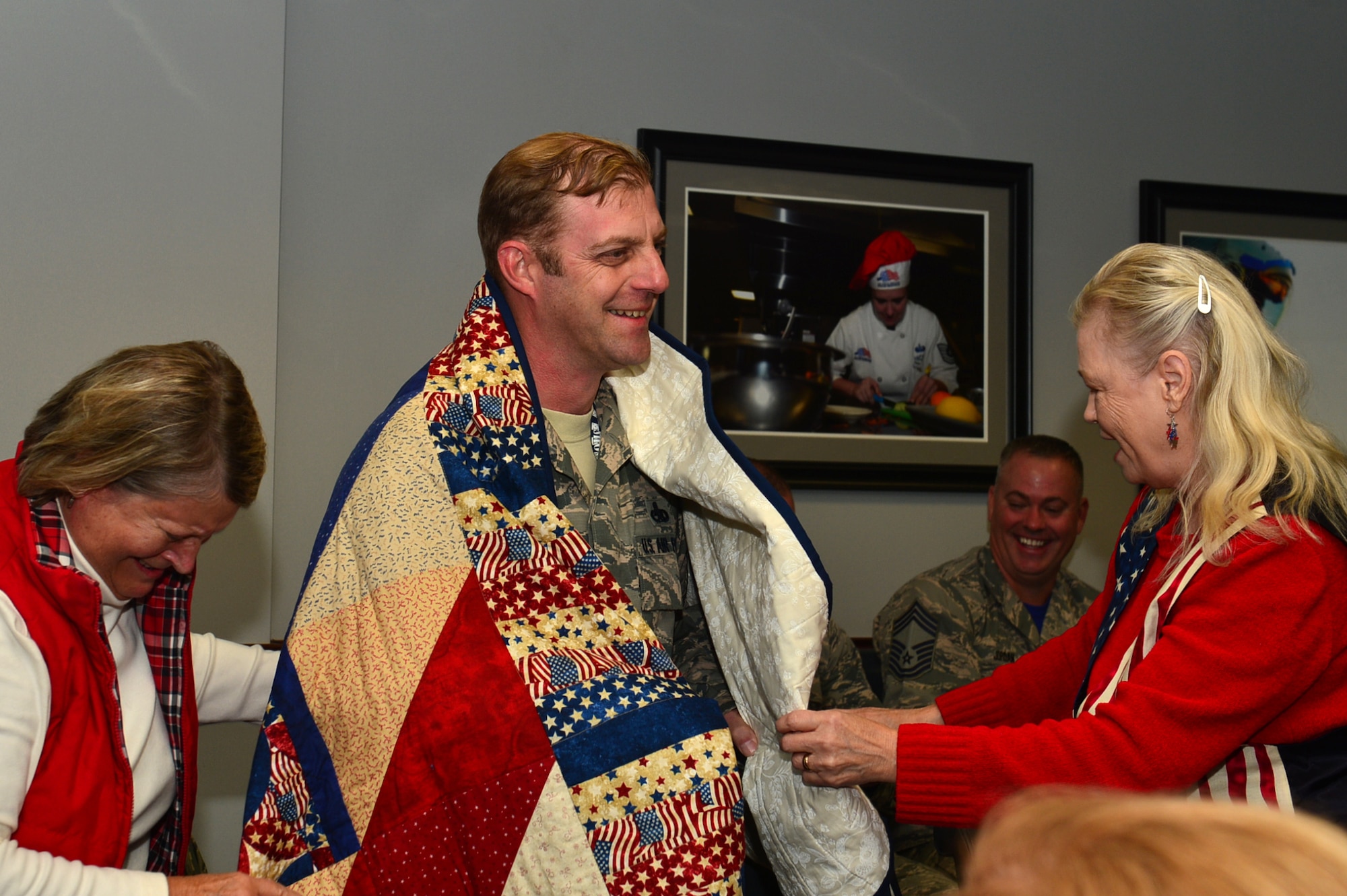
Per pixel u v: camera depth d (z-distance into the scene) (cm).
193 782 125
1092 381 124
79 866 100
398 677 109
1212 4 291
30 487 106
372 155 234
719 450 123
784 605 119
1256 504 112
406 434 117
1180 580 116
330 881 107
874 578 266
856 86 265
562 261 116
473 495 114
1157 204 280
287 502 227
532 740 109
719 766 114
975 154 273
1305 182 297
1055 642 153
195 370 109
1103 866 32
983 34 274
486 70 241
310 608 115
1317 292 290
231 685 142
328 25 232
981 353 270
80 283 202
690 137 250
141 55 206
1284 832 32
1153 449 121
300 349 228
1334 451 115
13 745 100
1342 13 297
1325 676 109
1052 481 217
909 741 119
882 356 264
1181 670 110
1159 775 110
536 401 120
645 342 121
